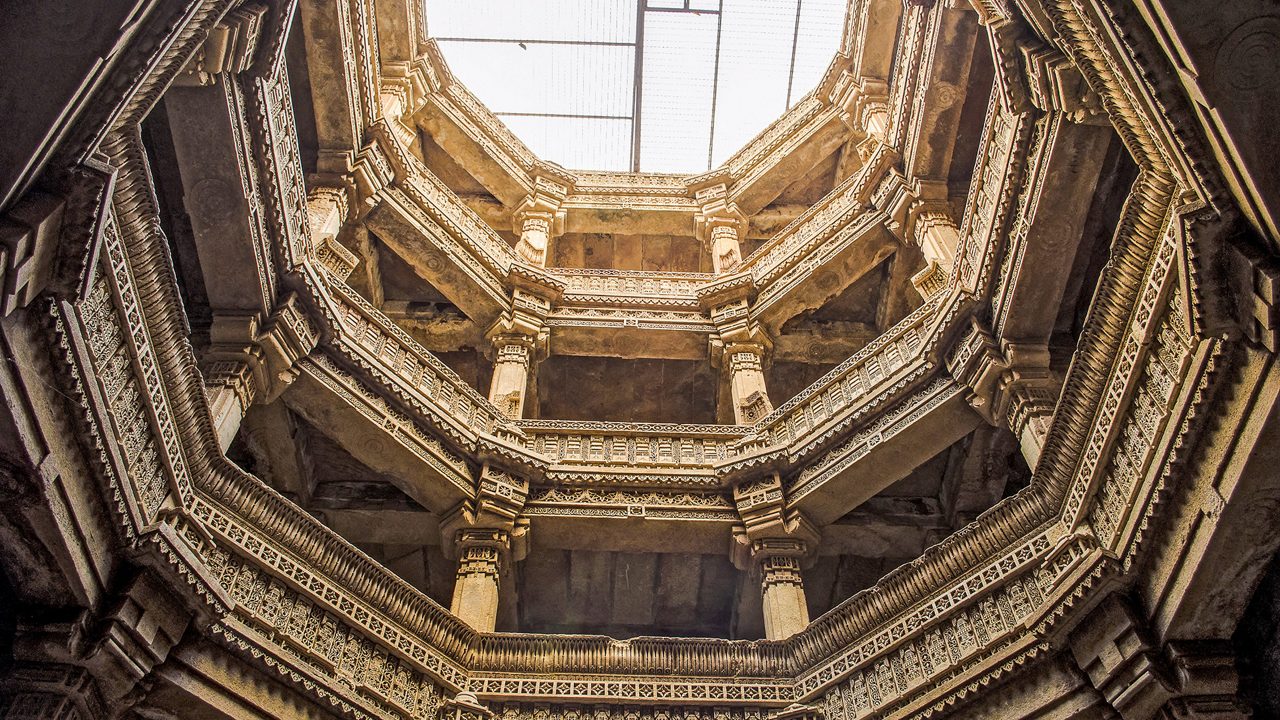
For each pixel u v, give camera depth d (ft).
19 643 17.75
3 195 14.29
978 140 46.88
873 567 40.63
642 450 40.75
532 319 51.16
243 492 24.30
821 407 39.93
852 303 54.08
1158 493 19.77
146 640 18.88
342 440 34.17
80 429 17.30
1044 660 22.30
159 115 29.40
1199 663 19.48
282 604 23.82
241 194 28.22
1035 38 28.84
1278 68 14.03
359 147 47.47
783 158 66.33
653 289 55.77
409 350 38.29
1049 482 25.17
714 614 41.06
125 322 19.06
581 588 40.09
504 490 36.65
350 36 45.32
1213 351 17.69
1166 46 14.69
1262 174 14.46
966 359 33.81
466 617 31.60
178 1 16.05
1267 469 17.34
